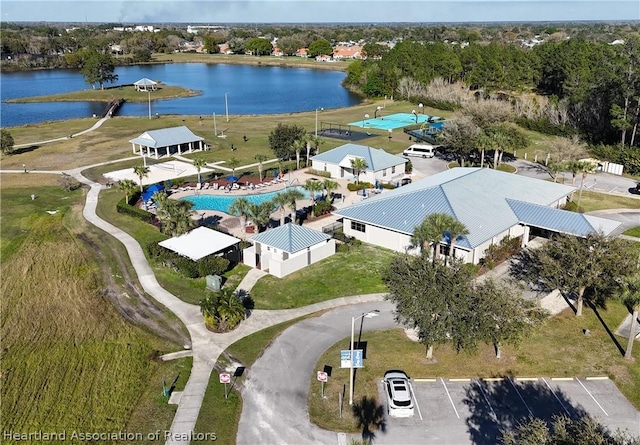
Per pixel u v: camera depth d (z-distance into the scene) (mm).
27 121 136750
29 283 50000
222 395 34031
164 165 89062
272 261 49969
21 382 35812
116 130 120312
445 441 29984
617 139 102750
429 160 93000
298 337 40375
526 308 35750
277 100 174000
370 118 134375
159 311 44500
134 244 57594
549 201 60188
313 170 84688
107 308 45062
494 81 144125
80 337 40969
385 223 54781
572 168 71062
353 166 75938
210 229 55312
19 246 58188
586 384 34719
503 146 81000
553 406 32656
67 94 174250
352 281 48906
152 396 34219
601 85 102312
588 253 41250
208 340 40219
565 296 46000
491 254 51500
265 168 87125
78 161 92875
